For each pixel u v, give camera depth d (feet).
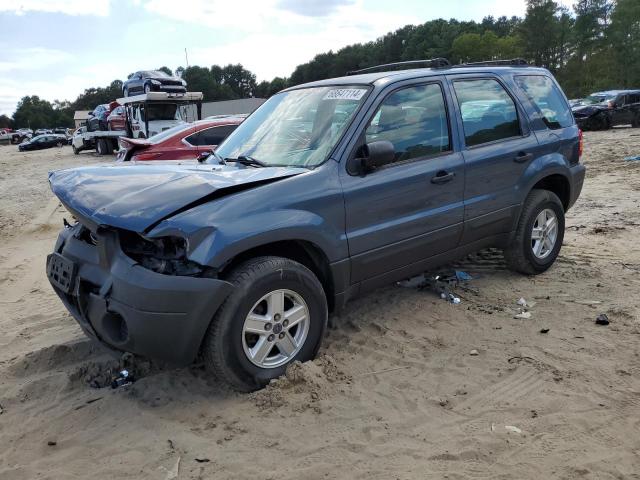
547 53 289.33
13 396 11.89
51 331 15.49
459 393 11.38
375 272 13.52
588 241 22.39
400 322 14.96
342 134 12.90
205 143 34.01
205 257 10.27
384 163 12.66
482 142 15.79
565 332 13.99
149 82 78.64
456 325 14.67
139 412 11.05
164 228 10.18
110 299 10.80
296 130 14.07
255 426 10.41
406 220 13.71
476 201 15.47
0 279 21.39
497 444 9.64
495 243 16.89
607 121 78.43
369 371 12.41
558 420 10.29
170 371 12.59
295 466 9.27
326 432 10.18
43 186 53.11
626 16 226.99
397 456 9.44
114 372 12.74
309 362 12.09
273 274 11.19
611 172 40.96
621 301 15.78
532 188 17.79
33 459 9.81
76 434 10.47
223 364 10.88
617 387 11.35
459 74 15.79
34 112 492.13
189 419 10.77
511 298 16.43
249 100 135.13
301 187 11.83
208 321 10.56
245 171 12.30
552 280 17.87
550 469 8.98
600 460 9.17
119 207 10.77
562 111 19.02
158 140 33.37
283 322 11.62
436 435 9.99
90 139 98.53
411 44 382.01
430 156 14.40
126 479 9.14
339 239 12.39
